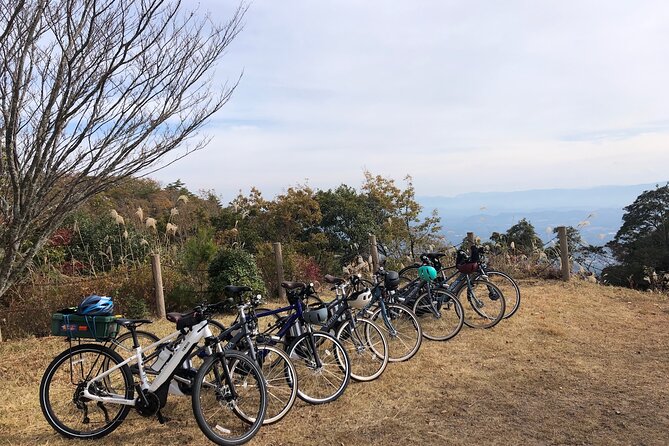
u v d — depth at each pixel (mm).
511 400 4324
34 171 3740
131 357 3754
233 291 4086
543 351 5613
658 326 6582
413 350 5441
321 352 4559
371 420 3986
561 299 8141
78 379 4148
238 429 3812
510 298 8234
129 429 3898
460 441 3617
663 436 3609
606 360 5293
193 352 3867
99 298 3750
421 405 4254
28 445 3650
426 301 6348
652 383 4613
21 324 7375
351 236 14508
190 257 8688
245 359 3775
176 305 8570
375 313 5371
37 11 3418
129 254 10609
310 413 4125
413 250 13016
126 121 3764
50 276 8211
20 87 3545
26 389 4820
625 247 24438
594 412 4039
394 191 16781
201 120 4203
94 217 11820
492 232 12789
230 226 14195
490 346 5824
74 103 3602
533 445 3543
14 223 3812
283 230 14602
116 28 3566
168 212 14812
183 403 4359
